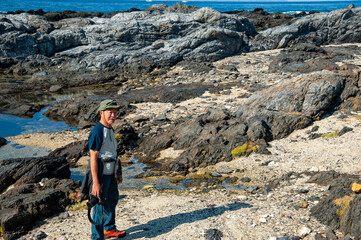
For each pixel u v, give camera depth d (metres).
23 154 9.90
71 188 6.62
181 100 15.04
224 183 7.53
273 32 28.61
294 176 7.20
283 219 4.72
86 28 26.97
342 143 8.46
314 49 23.28
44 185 6.82
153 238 4.42
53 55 26.64
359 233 3.95
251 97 11.27
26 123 13.34
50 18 42.44
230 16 28.22
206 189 7.26
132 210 5.82
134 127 11.91
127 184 7.87
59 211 6.01
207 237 4.27
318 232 4.29
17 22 26.38
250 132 9.47
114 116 3.98
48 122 13.50
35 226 5.43
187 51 24.78
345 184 5.95
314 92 10.55
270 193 6.46
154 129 11.53
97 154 3.93
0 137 10.95
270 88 11.27
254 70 21.14
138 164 9.23
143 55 24.19
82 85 20.45
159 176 8.29
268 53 26.55
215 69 21.94
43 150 10.21
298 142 9.17
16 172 7.59
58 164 8.05
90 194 3.95
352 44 29.25
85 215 5.85
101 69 23.36
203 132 9.90
